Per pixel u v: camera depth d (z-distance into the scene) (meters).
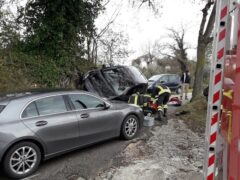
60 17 13.90
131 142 7.98
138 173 5.90
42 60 13.75
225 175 2.56
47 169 6.30
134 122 8.41
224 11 2.61
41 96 6.43
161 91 10.91
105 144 7.86
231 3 2.58
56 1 13.90
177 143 7.86
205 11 14.50
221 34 2.62
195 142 7.95
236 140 2.28
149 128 9.63
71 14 14.50
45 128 6.19
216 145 2.71
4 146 5.57
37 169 6.29
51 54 14.15
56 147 6.43
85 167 6.33
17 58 13.13
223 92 2.68
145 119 9.88
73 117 6.77
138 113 8.53
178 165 6.26
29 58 13.48
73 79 14.55
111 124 7.70
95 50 17.42
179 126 9.88
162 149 7.36
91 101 7.38
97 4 15.42
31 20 14.40
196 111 11.80
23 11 14.31
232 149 2.34
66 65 14.29
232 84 2.43
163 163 6.37
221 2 2.61
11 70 12.66
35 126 6.04
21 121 5.92
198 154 6.92
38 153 6.11
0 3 14.07
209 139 2.71
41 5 14.22
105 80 12.47
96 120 7.28
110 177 5.80
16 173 5.76
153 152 7.14
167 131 9.19
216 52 2.64
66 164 6.53
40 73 13.35
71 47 14.70
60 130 6.46
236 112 2.29
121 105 8.20
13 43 13.79
